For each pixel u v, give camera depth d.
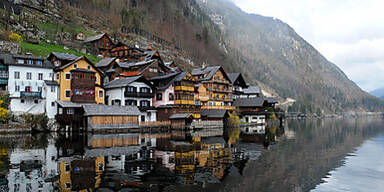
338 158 35.06
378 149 42.94
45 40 100.19
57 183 21.02
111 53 114.44
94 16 162.50
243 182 23.39
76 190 19.53
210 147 40.66
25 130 54.47
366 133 71.75
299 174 26.69
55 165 26.62
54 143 41.06
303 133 69.88
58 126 57.75
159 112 71.75
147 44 157.12
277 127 91.31
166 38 193.50
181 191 20.38
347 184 23.72
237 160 31.91
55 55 63.03
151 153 34.03
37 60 59.25
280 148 42.38
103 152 33.94
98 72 67.50
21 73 56.84
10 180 21.55
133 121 61.69
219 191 20.92
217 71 93.38
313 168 29.33
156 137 52.25
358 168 29.64
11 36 80.88
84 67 64.31
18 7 108.31
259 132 69.62
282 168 28.89
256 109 97.06
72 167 26.00
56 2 143.62
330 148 43.62
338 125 110.38
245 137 56.34
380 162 32.78
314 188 22.52
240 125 87.38
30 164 26.88
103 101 67.38
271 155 36.06
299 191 21.66
